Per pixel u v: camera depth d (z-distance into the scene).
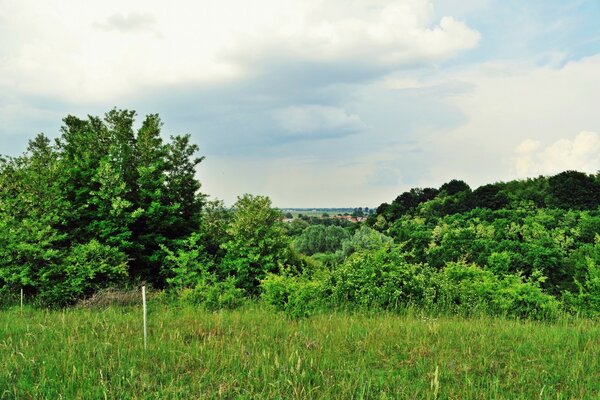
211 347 7.70
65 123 21.11
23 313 12.15
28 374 6.50
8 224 15.37
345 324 9.76
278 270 18.27
